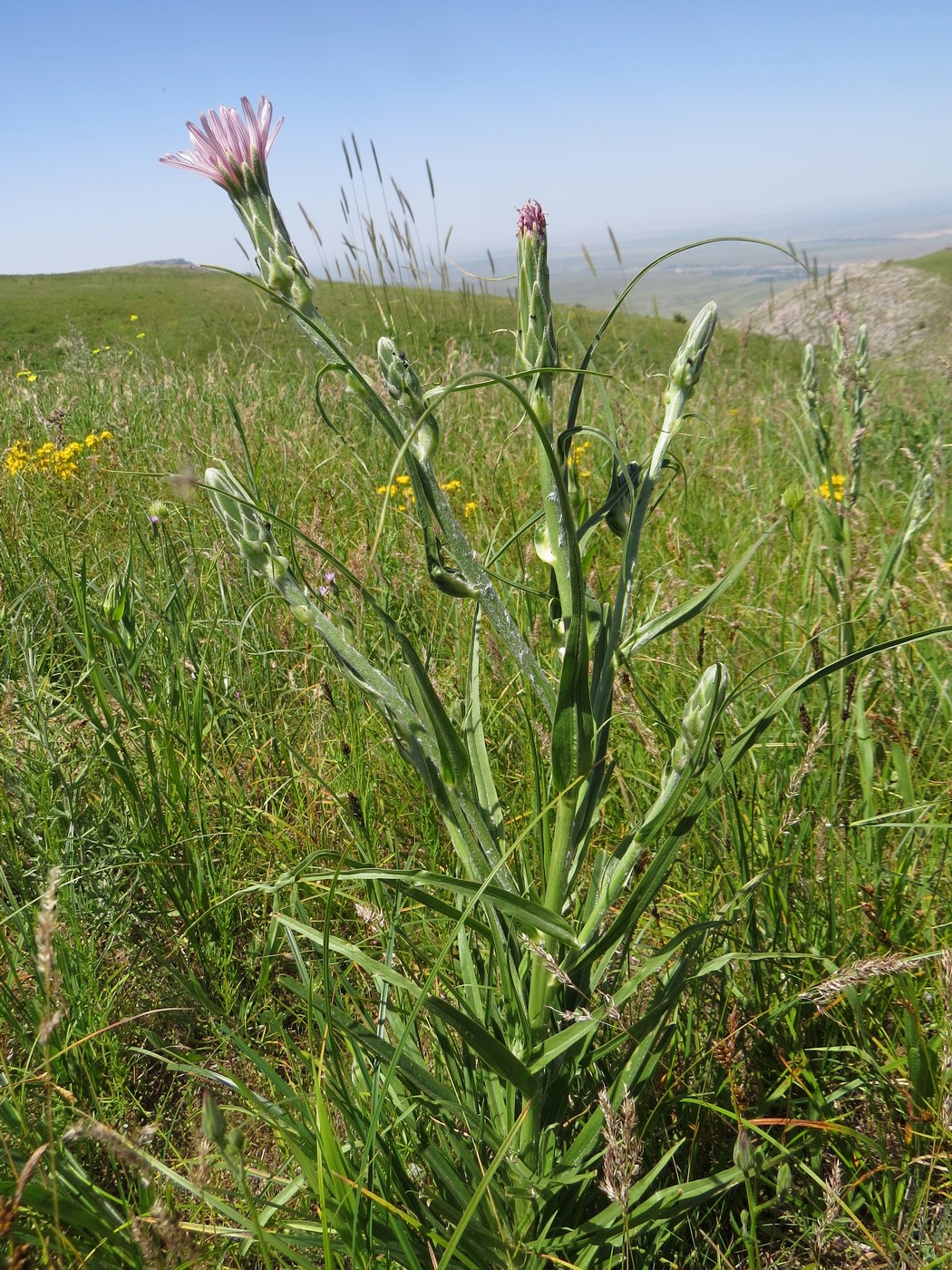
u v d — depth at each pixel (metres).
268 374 7.88
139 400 7.01
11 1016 1.80
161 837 2.34
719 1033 1.71
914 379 6.97
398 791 2.61
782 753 2.41
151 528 3.75
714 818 2.20
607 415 1.37
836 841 2.12
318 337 1.19
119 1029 2.03
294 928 1.49
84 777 2.37
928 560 3.37
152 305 30.70
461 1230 1.19
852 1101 1.75
